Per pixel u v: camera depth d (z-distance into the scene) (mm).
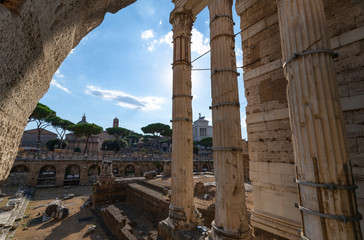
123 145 66562
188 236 7633
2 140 1696
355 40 5312
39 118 44281
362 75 5086
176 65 10438
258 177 7738
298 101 3893
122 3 4402
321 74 3713
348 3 5590
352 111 5191
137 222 16125
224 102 6824
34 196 24875
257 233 7332
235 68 7352
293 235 6145
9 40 1410
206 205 14992
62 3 2049
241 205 6113
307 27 3979
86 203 21391
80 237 13336
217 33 7520
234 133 6582
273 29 7891
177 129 9664
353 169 4988
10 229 14211
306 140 3688
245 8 9266
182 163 9180
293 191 6516
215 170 6695
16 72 1663
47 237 13281
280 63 7398
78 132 47281
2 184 28375
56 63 2801
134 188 21141
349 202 3287
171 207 9008
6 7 1324
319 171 3484
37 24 1728
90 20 3664
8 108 1674
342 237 3170
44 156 38000
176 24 10922
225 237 5832
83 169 34062
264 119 7766
